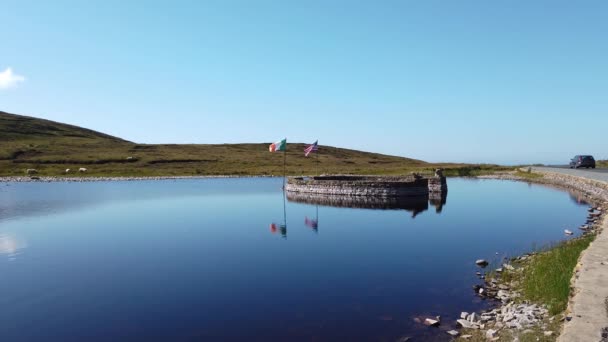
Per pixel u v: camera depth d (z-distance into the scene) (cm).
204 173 10431
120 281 1795
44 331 1292
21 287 1738
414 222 3153
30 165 10731
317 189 5303
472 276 1727
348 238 2581
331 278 1750
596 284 1103
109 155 12706
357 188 4934
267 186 7012
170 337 1227
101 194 5819
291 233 2791
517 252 2114
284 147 5978
